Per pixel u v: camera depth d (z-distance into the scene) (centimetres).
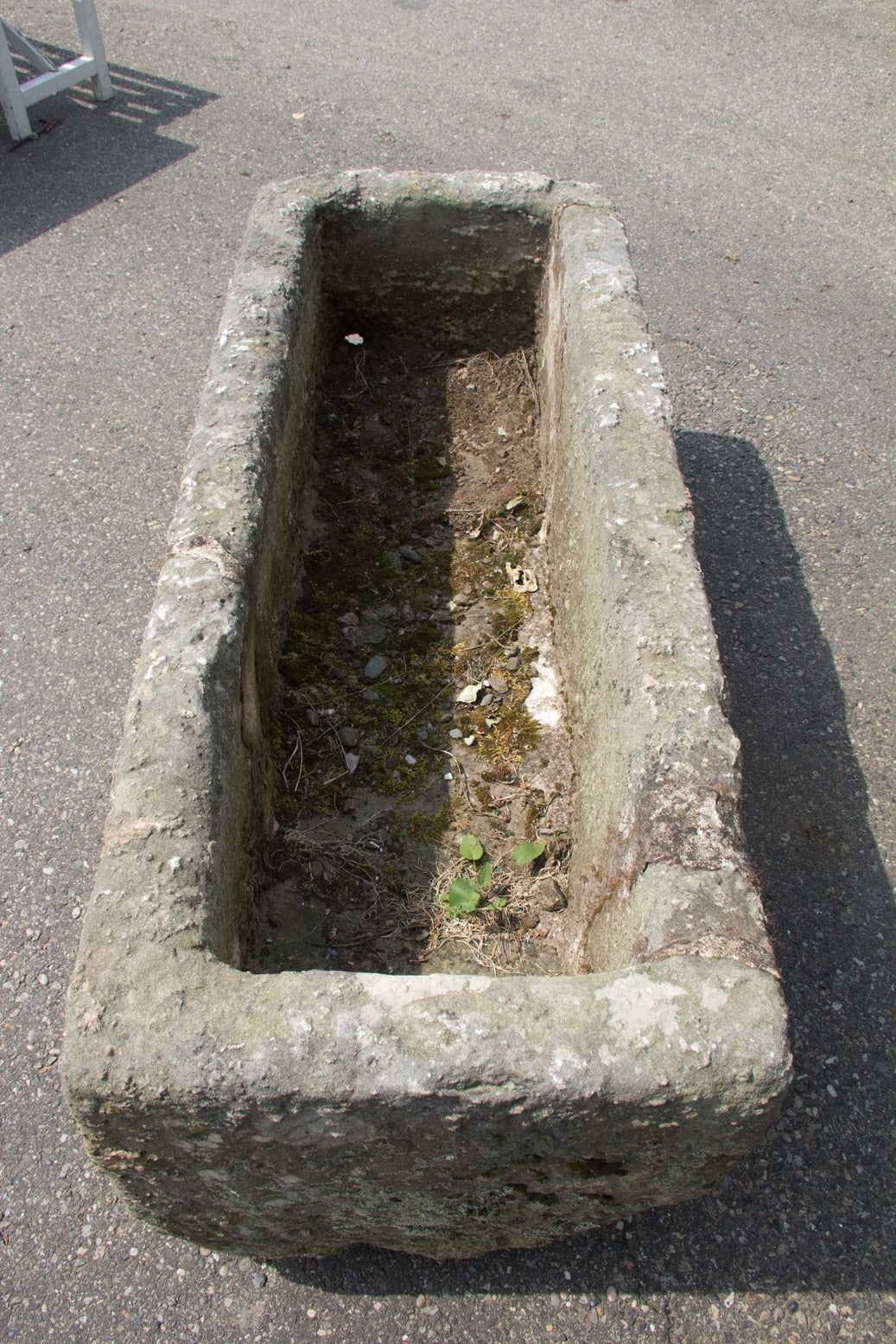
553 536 299
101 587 314
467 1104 137
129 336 399
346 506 326
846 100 574
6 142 495
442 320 358
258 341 255
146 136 504
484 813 254
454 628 298
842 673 308
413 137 516
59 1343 188
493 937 230
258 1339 189
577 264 289
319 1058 136
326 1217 173
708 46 614
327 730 268
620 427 238
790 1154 217
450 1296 194
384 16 617
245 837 211
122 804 162
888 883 262
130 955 145
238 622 194
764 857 266
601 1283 197
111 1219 201
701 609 199
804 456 375
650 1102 137
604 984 144
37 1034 224
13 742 275
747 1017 141
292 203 310
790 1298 198
